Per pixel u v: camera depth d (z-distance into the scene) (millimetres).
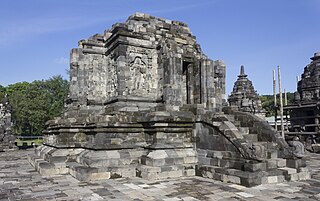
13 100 64688
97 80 20359
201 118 14547
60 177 14109
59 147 16203
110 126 14297
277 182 11930
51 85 71500
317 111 35688
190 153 14539
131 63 18375
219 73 23516
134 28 18844
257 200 9305
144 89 18562
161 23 20328
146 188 11102
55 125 17094
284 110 38906
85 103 19578
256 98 49312
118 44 18062
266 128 14938
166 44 18734
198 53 21438
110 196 10000
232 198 9547
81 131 16906
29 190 11141
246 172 11438
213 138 13781
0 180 13344
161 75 18750
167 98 17375
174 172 13367
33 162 18578
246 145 12289
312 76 38625
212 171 12836
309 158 22500
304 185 11492
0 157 26031
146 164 13664
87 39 20688
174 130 14570
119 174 13484
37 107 62312
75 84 19812
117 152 14188
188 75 20562
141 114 15406
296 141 13914
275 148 14180
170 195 10000
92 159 13484
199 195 9961
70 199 9680
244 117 16156
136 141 15031
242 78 51219
